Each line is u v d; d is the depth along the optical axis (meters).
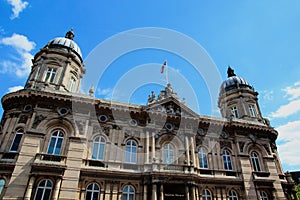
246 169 32.19
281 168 37.12
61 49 37.12
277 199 31.47
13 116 27.42
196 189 27.81
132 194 26.36
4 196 21.75
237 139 34.81
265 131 37.12
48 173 23.83
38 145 25.38
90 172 25.72
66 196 23.33
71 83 35.62
